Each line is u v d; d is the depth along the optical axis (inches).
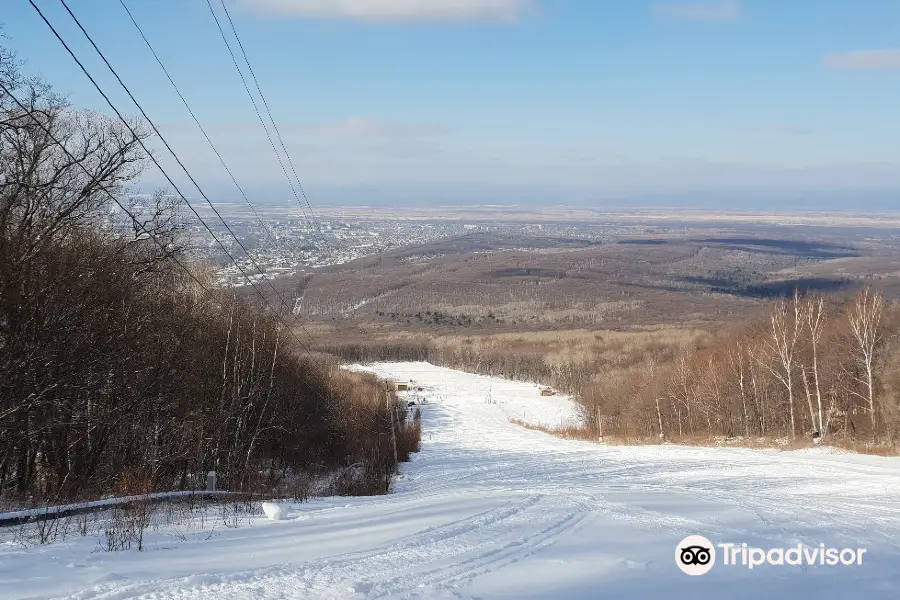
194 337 1221.1
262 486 1018.7
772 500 609.6
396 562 339.9
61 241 815.7
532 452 1909.4
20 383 738.2
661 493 690.8
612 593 281.9
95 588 284.2
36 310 746.2
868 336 1777.8
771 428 2110.0
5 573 311.4
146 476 894.4
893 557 354.9
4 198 759.1
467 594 279.0
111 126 883.4
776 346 2047.2
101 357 841.5
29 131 743.7
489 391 4510.3
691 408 2516.0
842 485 773.9
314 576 309.4
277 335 1413.6
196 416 1119.6
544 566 328.8
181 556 362.3
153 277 1050.1
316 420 1796.3
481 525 459.5
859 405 1840.6
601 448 1923.0
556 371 4722.0
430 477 1298.0
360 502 744.3
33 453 839.7
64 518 526.9
